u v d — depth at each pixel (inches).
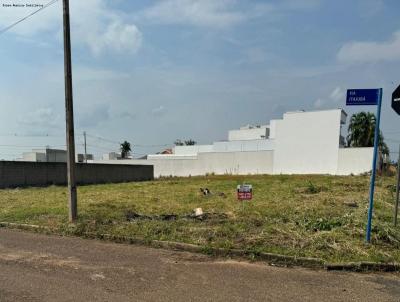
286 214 437.4
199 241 323.0
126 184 1156.5
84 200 634.8
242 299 208.4
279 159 1942.7
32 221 430.6
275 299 208.7
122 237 347.3
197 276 247.4
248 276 247.9
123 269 262.7
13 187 978.7
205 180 1352.1
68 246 330.0
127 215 447.5
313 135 1824.6
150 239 334.6
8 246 330.3
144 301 204.7
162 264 274.7
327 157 1777.8
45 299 205.9
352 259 270.7
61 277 244.2
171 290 221.6
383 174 1397.6
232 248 299.1
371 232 322.3
